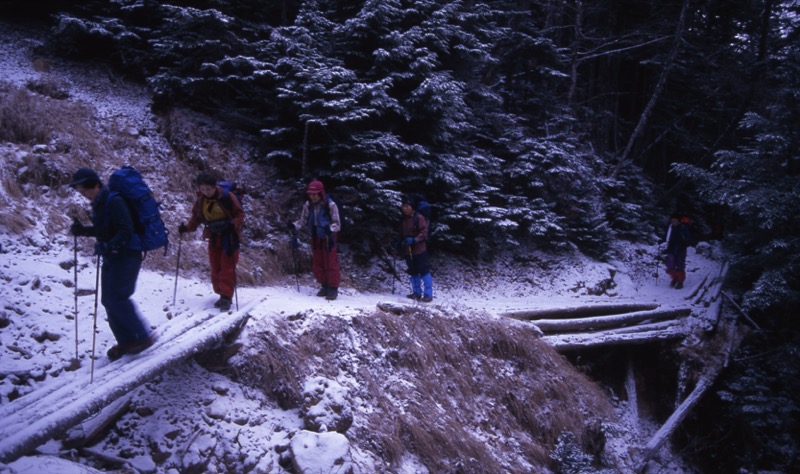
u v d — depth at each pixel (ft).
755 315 37.42
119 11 33.42
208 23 29.94
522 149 41.27
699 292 39.01
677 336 32.04
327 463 14.06
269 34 35.17
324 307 21.54
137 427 13.19
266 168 31.55
